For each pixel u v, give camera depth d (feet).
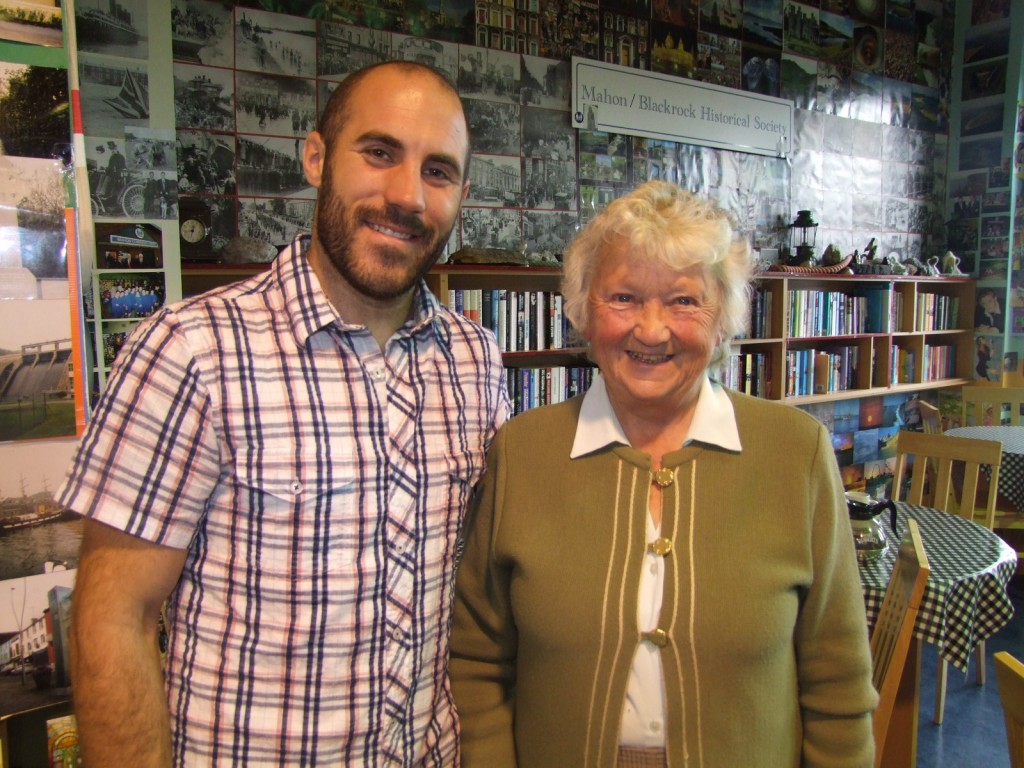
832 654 3.40
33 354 4.28
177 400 2.89
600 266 3.46
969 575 6.80
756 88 15.06
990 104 17.63
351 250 3.13
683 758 3.11
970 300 17.89
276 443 3.02
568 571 3.35
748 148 14.97
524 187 12.21
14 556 4.33
